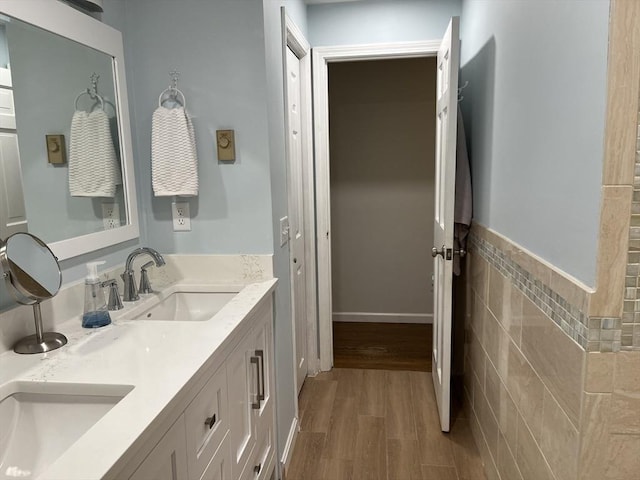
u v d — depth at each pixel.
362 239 4.04
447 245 2.22
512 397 1.65
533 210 1.44
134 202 1.81
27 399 1.01
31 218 1.27
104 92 1.63
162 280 1.92
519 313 1.56
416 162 3.89
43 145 1.32
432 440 2.33
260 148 1.83
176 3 1.79
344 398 2.76
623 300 1.03
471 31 2.44
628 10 0.94
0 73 1.17
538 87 1.39
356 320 4.14
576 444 1.11
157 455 0.88
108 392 0.97
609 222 1.00
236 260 1.90
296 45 2.48
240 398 1.44
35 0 1.26
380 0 2.78
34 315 1.16
